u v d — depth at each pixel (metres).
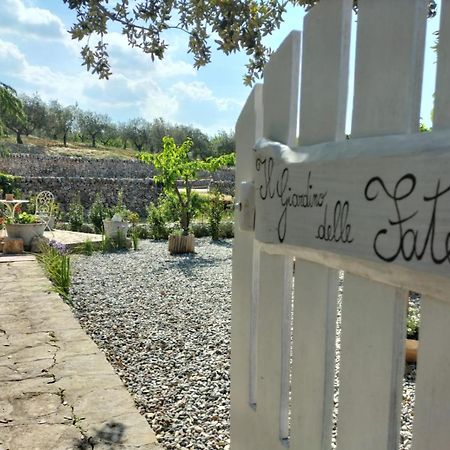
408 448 1.94
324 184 0.99
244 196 1.45
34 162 24.30
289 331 1.29
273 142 1.28
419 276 0.73
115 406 2.41
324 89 1.08
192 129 55.88
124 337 3.91
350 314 0.98
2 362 3.04
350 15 1.02
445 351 0.74
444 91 0.75
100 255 9.41
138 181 21.53
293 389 1.22
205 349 3.59
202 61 2.74
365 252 0.85
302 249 1.08
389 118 0.86
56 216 15.26
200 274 7.16
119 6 2.57
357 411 0.96
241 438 1.57
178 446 2.14
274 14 2.66
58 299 4.89
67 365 2.98
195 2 2.60
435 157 0.70
